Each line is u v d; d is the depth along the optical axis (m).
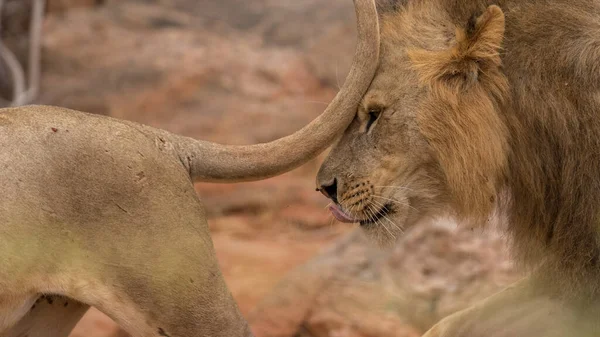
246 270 17.50
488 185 10.03
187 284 8.73
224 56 28.02
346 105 10.00
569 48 9.63
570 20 9.70
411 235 14.70
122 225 8.57
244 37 29.98
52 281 8.49
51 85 27.28
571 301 10.04
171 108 25.89
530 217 10.26
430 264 14.20
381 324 13.60
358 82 10.05
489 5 10.01
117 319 8.70
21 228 8.33
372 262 14.55
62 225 8.44
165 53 28.06
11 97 27.62
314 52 28.42
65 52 28.39
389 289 13.95
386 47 10.23
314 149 9.86
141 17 30.48
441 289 13.76
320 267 14.64
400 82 10.13
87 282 8.55
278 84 27.12
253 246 19.06
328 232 20.17
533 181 10.04
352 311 13.84
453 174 10.05
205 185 22.73
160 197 8.74
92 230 8.51
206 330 8.83
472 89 9.90
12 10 29.50
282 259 18.16
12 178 8.34
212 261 8.88
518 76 9.85
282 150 9.75
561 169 9.85
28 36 29.27
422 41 10.14
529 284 10.69
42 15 30.00
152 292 8.65
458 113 9.91
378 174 10.35
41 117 8.64
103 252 8.54
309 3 31.30
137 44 28.84
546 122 9.77
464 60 9.87
